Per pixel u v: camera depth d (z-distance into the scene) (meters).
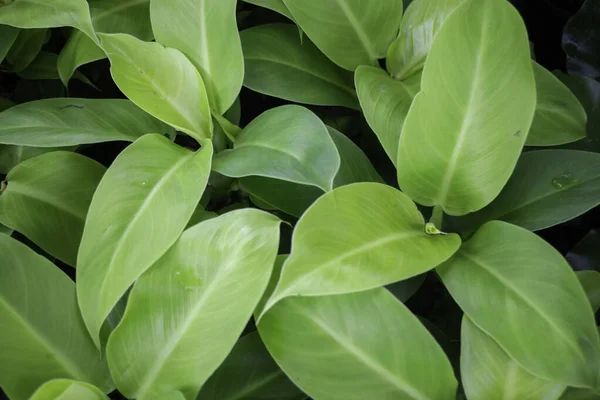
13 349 1.08
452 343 1.19
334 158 1.10
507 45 1.10
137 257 1.09
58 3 1.23
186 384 1.07
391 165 1.31
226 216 1.09
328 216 1.07
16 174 1.21
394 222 1.11
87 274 1.09
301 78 1.27
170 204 1.11
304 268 1.04
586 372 1.04
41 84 1.39
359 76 1.21
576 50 1.41
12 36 1.30
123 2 1.33
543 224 1.16
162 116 1.18
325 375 1.06
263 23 1.47
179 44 1.21
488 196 1.13
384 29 1.26
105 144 1.42
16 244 1.12
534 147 1.29
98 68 1.44
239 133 1.21
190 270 1.09
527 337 1.05
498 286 1.08
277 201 1.21
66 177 1.22
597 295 1.13
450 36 1.10
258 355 1.13
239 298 1.07
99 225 1.11
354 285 1.04
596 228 1.32
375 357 1.07
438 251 1.09
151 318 1.08
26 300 1.10
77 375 1.10
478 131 1.11
